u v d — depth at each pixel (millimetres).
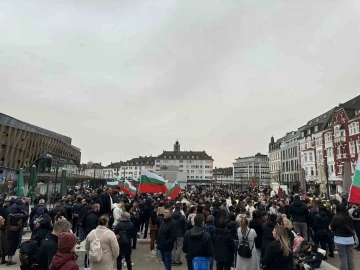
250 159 158875
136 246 12836
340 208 7730
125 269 9273
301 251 8703
